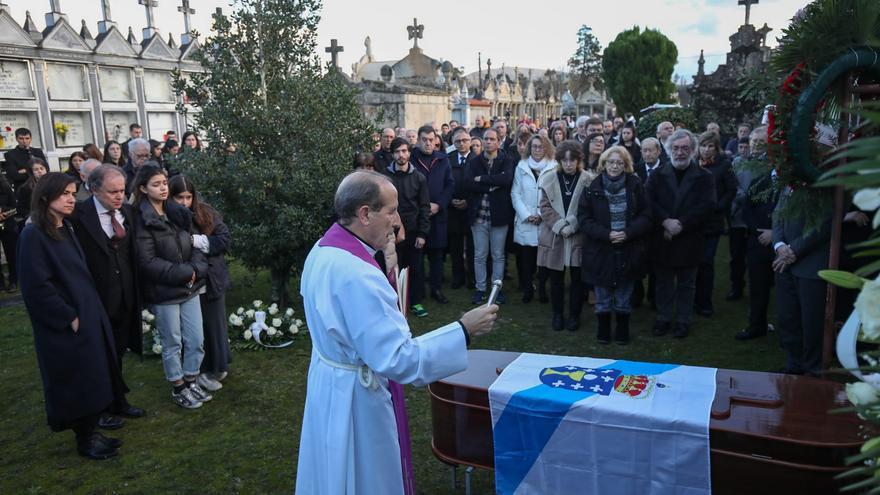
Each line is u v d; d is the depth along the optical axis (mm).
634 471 2424
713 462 2289
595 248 5160
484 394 2699
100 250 3885
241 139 5938
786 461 2174
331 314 2084
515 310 6336
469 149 7504
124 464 3609
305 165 5824
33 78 11062
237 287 7367
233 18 6027
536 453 2607
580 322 5906
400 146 5980
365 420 2135
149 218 4004
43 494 3332
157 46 13484
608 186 5082
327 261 2125
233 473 3484
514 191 6398
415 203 6090
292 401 4398
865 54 2654
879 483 1091
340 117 6152
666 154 6887
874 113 860
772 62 2957
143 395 4555
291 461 3604
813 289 3830
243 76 5914
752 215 5078
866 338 1170
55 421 3527
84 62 11859
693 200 5117
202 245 4281
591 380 2709
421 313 6176
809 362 3957
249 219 5859
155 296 4098
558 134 8758
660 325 5484
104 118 12461
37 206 3414
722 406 2410
